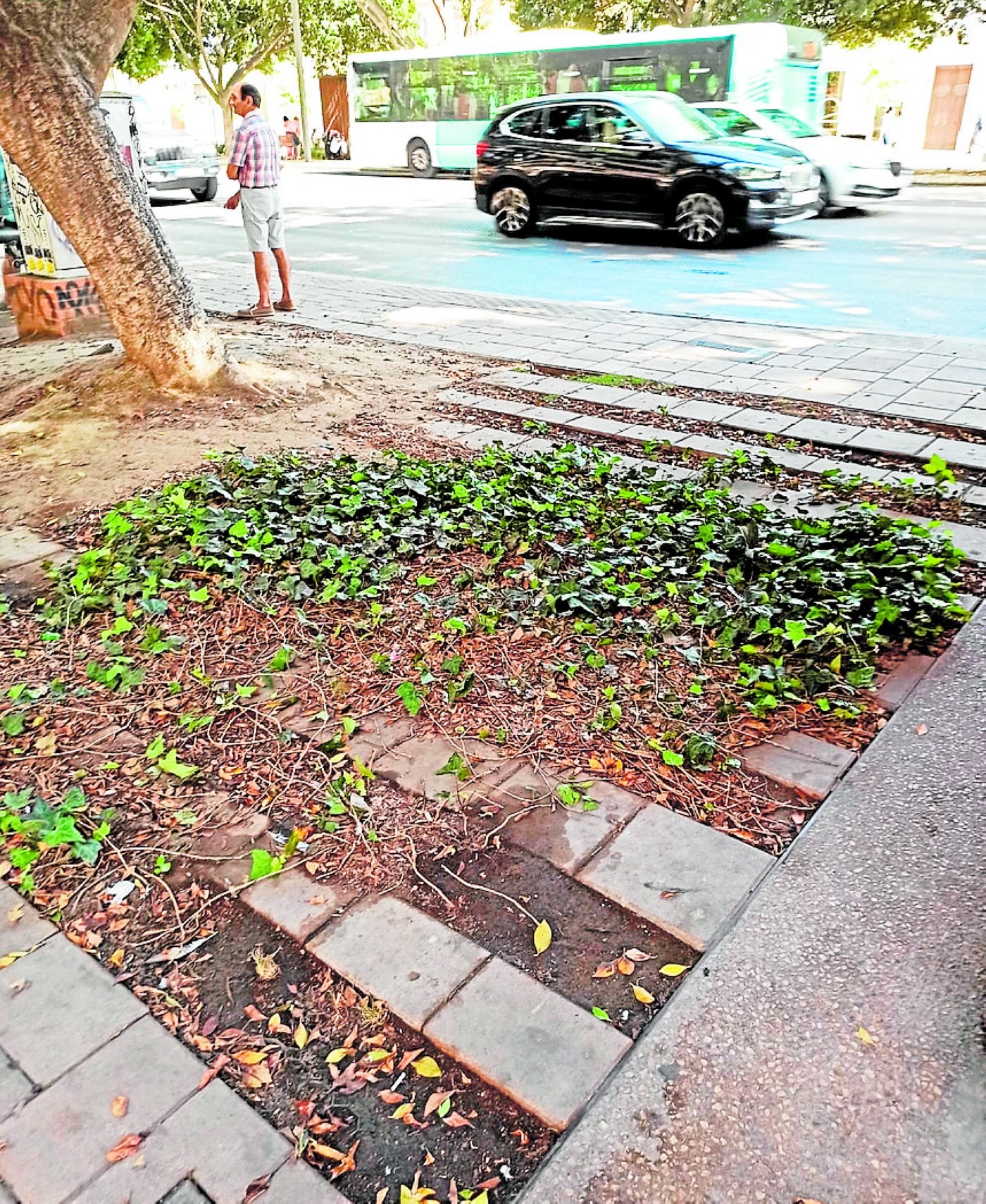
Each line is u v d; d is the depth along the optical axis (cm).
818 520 480
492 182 1552
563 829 288
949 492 525
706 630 390
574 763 318
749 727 335
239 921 260
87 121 611
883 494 529
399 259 1398
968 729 330
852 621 390
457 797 303
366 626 397
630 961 244
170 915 262
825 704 340
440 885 270
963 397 678
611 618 400
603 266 1273
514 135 1507
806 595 409
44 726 343
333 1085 215
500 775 313
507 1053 220
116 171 633
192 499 516
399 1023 229
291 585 423
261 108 965
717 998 232
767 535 459
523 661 374
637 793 304
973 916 253
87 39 601
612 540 462
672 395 712
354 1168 198
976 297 1002
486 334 914
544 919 257
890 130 3431
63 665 381
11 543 490
